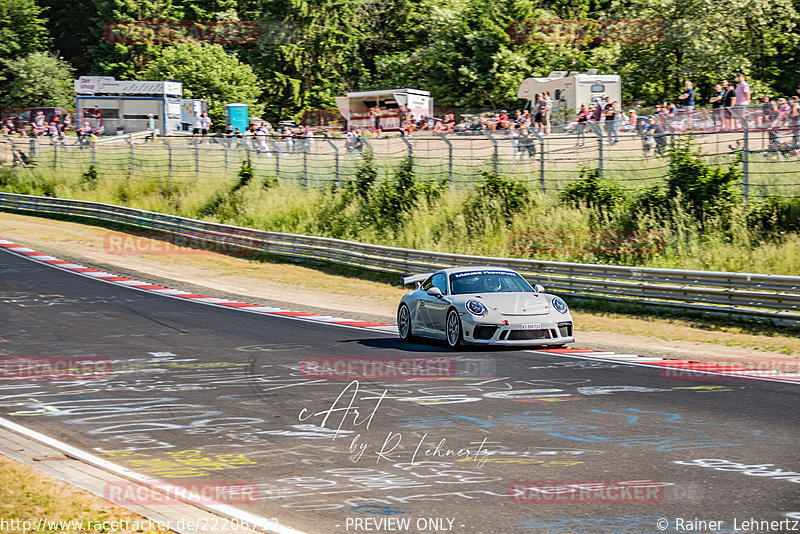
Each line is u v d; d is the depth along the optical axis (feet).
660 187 195.83
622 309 149.18
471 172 245.86
